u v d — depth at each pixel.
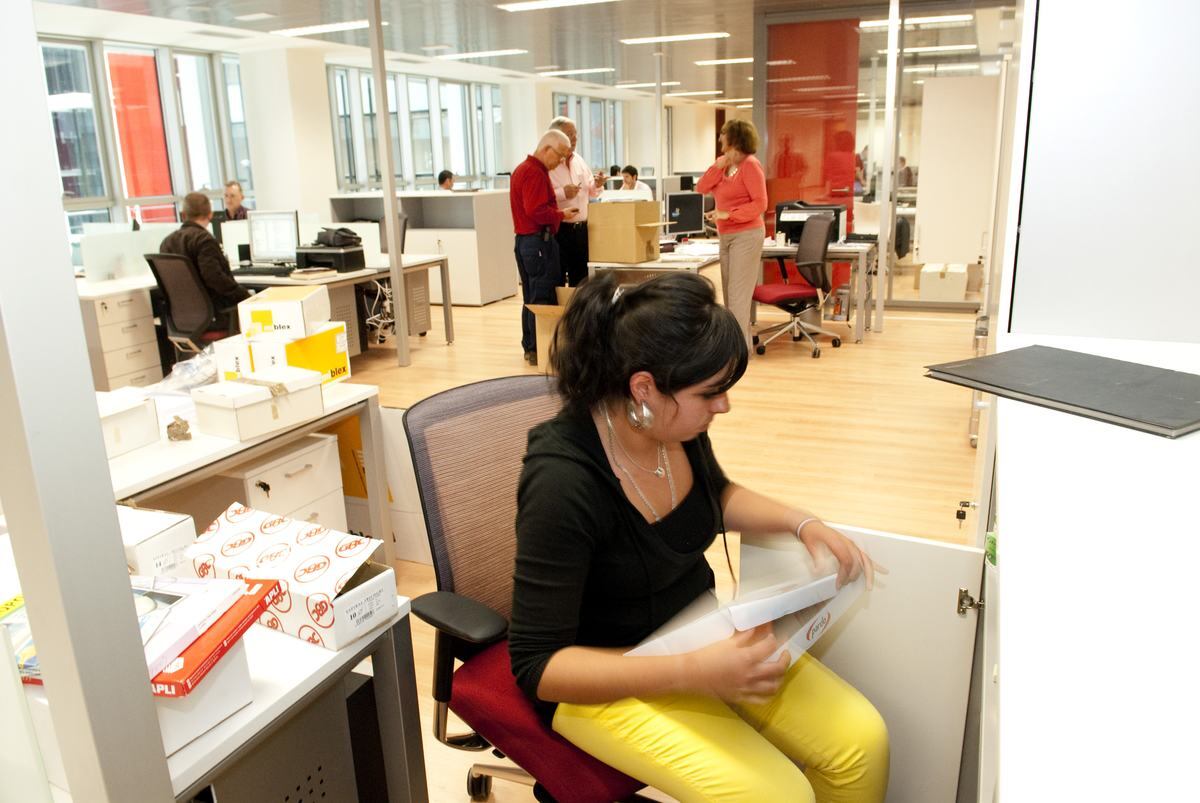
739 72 11.84
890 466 3.70
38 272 0.67
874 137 7.22
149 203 9.02
